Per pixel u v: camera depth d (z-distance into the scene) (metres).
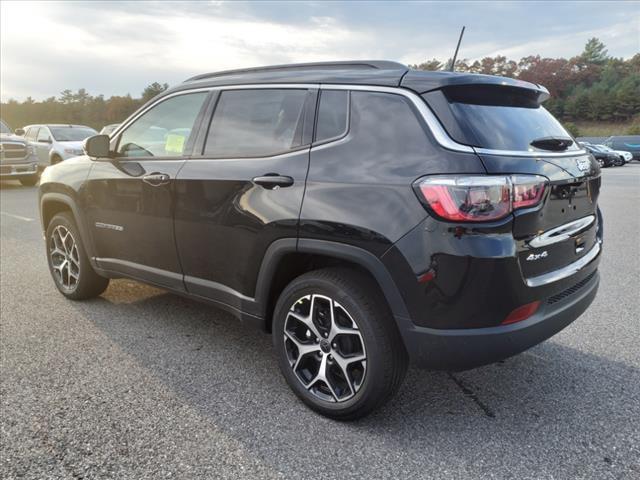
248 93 3.02
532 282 2.26
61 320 3.91
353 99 2.55
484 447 2.38
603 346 3.50
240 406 2.72
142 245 3.49
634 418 2.62
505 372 3.13
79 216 3.93
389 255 2.25
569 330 3.78
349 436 2.46
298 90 2.78
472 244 2.09
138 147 3.57
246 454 2.31
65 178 4.03
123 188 3.53
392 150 2.33
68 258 4.29
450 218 2.11
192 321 3.92
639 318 4.01
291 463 2.25
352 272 2.49
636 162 31.86
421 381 3.02
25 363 3.18
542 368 3.18
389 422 2.58
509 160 2.19
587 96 76.94
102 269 3.90
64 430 2.47
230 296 2.99
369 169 2.36
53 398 2.76
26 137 16.64
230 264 2.94
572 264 2.59
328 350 2.57
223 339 3.59
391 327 2.38
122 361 3.22
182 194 3.13
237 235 2.84
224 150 3.03
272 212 2.64
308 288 2.58
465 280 2.12
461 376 3.08
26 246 6.50
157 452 2.31
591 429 2.52
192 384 2.95
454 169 2.13
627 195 12.82
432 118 2.28
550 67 95.56
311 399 2.64
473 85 2.40
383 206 2.27
